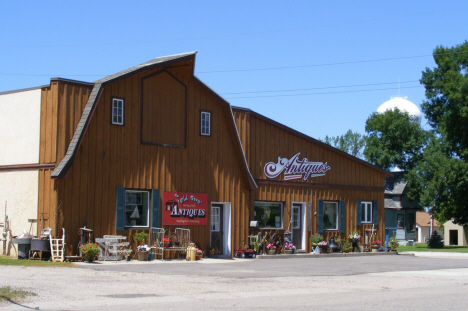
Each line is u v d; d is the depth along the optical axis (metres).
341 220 29.06
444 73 49.91
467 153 45.50
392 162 57.09
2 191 20.02
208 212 23.02
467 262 23.33
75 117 19.11
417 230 62.44
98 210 19.42
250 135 25.38
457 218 47.00
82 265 17.31
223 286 13.41
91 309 9.64
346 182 29.66
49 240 18.16
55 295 11.02
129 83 20.62
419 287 14.25
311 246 27.44
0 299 10.17
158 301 10.84
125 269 16.72
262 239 24.83
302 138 27.70
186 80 22.59
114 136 20.05
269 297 11.75
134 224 20.72
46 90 19.12
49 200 18.52
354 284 14.66
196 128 22.80
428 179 46.34
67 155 18.53
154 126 21.34
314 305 10.54
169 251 21.52
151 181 21.08
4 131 20.34
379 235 31.12
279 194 26.33
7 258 18.53
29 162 19.34
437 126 51.34
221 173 23.59
